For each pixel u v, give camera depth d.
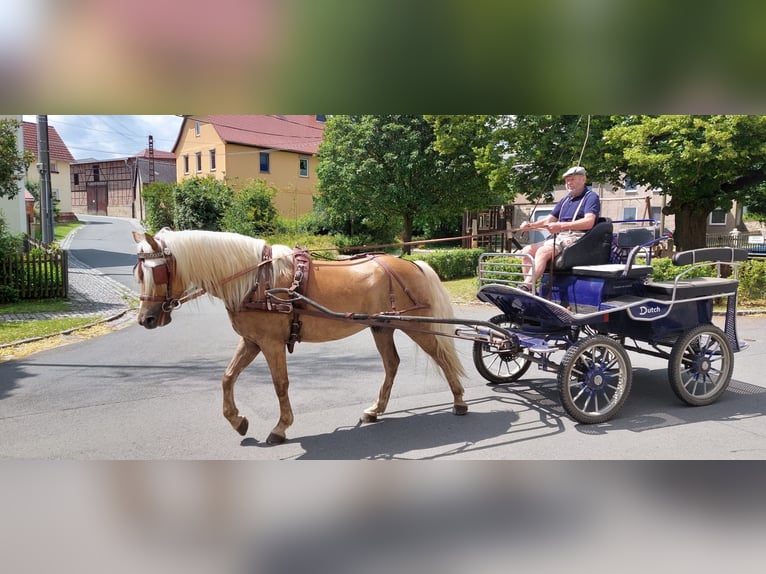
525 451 4.29
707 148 10.66
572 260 5.22
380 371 6.80
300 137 36.41
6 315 10.75
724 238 26.83
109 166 56.72
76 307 11.83
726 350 5.42
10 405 5.52
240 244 4.38
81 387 6.14
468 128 16.11
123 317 11.03
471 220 28.59
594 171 13.40
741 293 11.52
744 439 4.50
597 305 5.06
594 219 5.34
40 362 7.32
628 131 11.90
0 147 11.02
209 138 33.34
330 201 23.52
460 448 4.38
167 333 9.42
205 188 27.25
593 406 5.42
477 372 6.74
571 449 4.32
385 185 20.92
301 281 4.46
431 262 16.61
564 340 5.37
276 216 27.89
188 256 4.20
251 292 4.32
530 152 13.62
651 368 6.83
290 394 5.85
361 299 4.76
